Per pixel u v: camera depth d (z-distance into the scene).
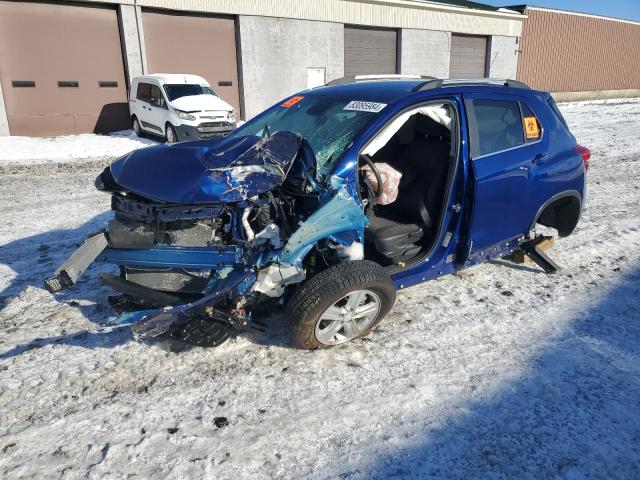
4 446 2.43
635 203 6.93
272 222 2.96
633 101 28.80
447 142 3.83
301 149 3.11
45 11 14.57
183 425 2.59
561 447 2.48
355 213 3.02
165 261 2.94
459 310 3.81
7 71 14.29
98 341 3.29
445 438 2.53
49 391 2.82
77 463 2.34
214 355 3.16
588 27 31.78
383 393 2.86
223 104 13.61
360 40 22.25
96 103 16.02
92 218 6.04
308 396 2.82
